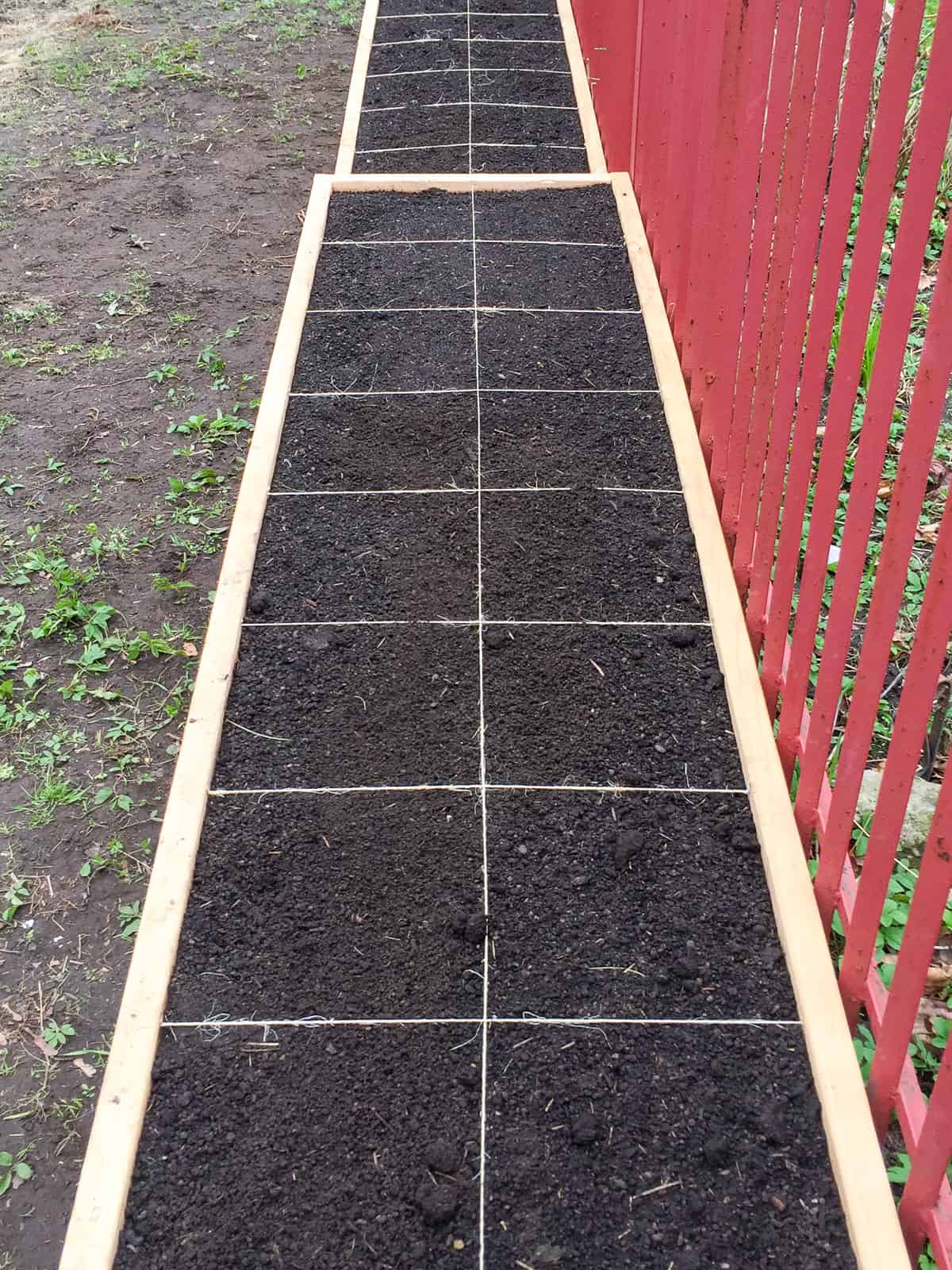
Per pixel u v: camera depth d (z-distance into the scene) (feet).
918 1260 5.71
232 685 8.36
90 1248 5.34
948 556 4.89
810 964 6.42
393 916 6.86
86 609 11.09
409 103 18.58
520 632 8.79
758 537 8.24
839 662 6.54
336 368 11.68
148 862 8.81
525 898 6.94
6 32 27.40
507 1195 5.58
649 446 10.61
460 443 10.67
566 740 7.95
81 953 8.21
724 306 8.96
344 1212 5.53
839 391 6.29
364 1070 6.10
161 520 12.42
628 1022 6.30
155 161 20.81
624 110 14.53
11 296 16.74
